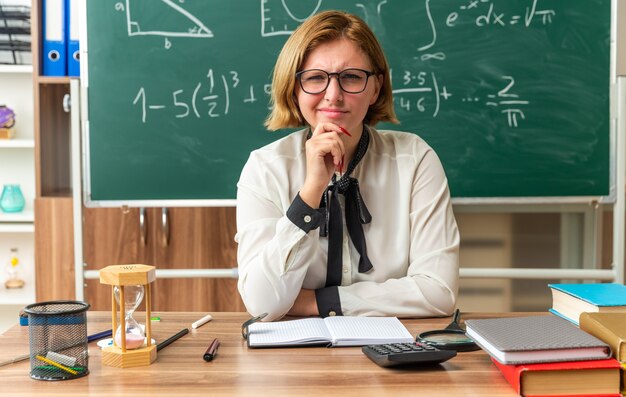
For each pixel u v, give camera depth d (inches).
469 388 37.9
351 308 55.4
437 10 93.5
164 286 99.1
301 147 65.0
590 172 94.7
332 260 60.7
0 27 109.7
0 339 48.8
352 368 41.4
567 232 102.3
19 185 120.2
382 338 46.3
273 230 59.5
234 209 98.5
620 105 93.6
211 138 94.7
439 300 56.6
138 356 42.2
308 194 55.1
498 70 94.0
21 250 122.3
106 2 93.3
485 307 104.8
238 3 93.4
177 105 94.3
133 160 94.6
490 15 93.6
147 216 98.0
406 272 62.7
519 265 103.7
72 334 40.3
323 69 58.7
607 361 37.4
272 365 42.1
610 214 100.2
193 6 93.4
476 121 94.6
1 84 119.3
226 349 45.8
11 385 38.9
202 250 98.7
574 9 93.6
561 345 37.5
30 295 112.5
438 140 94.7
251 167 64.2
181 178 94.8
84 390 37.9
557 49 93.9
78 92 93.0
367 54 60.7
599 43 93.9
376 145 65.4
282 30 93.5
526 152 94.7
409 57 93.9
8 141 109.3
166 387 38.3
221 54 93.8
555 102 94.3
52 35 99.3
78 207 94.0
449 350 42.4
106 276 41.7
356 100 58.9
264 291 54.9
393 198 63.7
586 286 51.1
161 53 93.7
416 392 37.2
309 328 49.1
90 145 94.3
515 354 37.2
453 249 61.2
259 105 94.2
